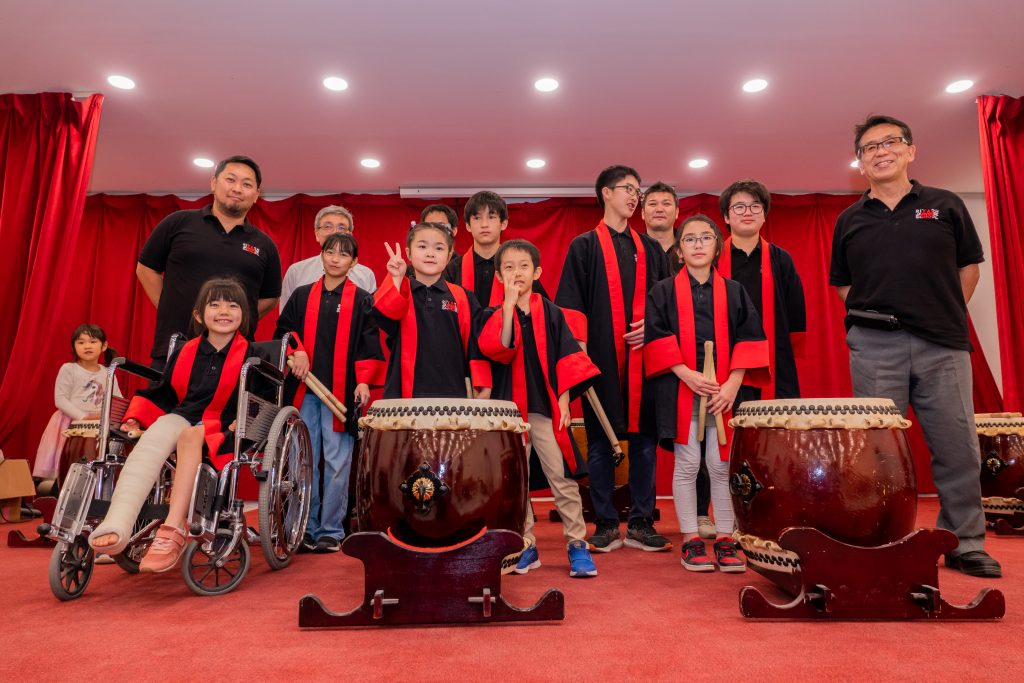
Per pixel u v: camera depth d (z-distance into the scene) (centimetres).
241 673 119
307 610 149
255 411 219
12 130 464
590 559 215
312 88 473
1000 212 457
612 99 489
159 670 121
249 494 585
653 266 300
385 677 116
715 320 246
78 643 140
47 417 608
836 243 261
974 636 141
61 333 623
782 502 167
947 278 233
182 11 390
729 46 425
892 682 113
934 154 580
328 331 308
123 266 641
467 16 396
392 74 455
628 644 136
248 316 239
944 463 228
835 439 165
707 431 239
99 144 555
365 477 167
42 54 431
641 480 277
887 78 461
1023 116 469
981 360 612
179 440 200
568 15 395
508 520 167
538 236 645
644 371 271
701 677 116
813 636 141
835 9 389
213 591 191
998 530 322
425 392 232
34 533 364
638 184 297
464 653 130
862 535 162
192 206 656
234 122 521
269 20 398
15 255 446
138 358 623
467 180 634
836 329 636
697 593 186
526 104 496
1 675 120
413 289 243
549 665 123
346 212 385
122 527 181
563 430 227
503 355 225
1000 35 412
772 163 601
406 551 152
